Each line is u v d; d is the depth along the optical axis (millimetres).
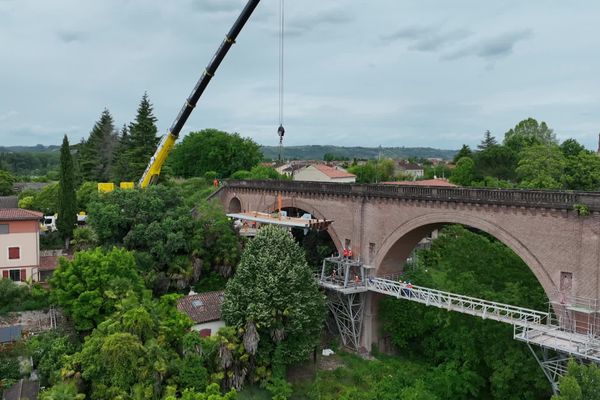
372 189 43875
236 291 38125
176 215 49250
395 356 45438
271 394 35875
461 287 41625
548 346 29266
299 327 37000
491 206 35562
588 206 30406
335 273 48125
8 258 44250
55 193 67312
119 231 48594
